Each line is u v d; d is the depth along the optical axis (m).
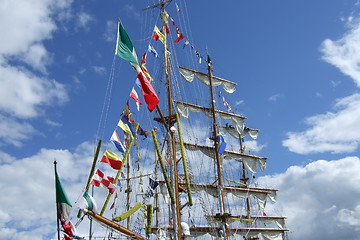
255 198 67.50
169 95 35.88
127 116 29.08
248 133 73.50
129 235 25.22
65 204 22.27
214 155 58.28
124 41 27.84
